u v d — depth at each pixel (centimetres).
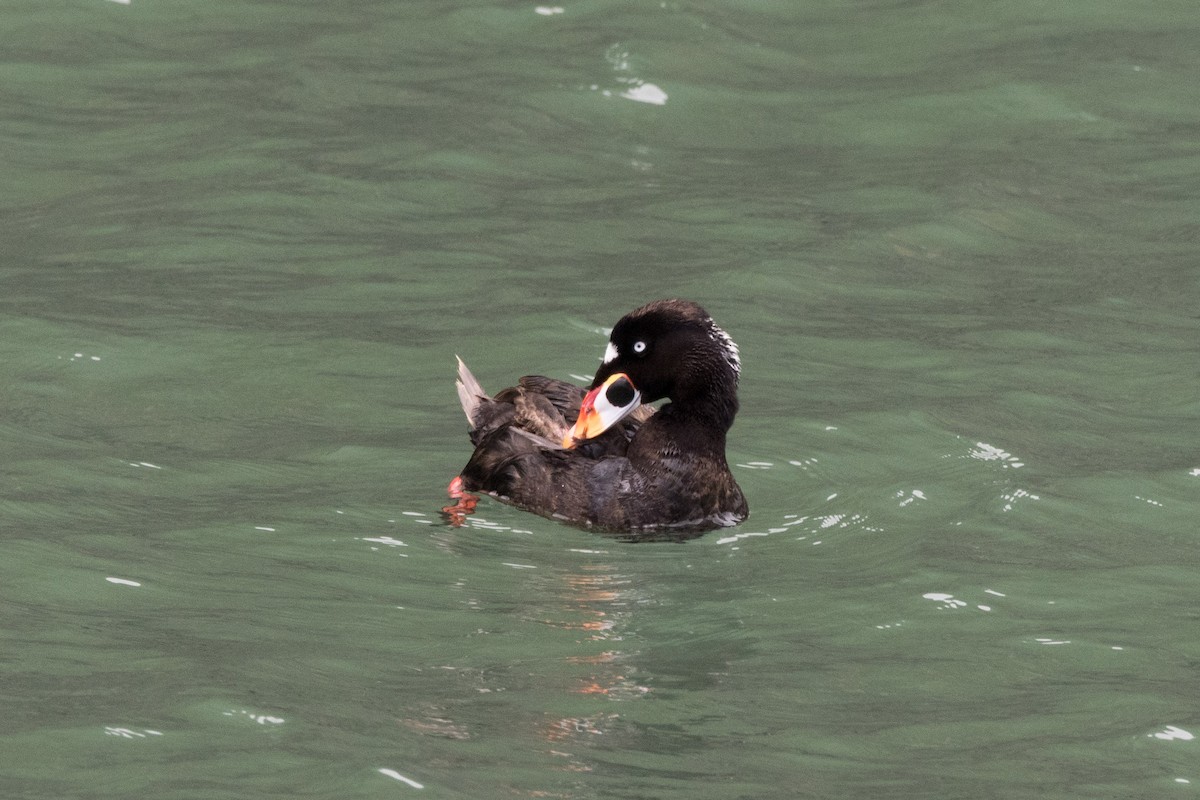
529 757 902
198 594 1095
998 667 1037
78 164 2012
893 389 1500
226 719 925
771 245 1834
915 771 903
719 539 1234
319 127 2128
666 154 2109
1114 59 2397
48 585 1095
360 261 1761
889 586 1150
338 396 1455
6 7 2473
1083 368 1555
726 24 2489
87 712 929
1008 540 1231
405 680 989
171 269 1723
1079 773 905
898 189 1998
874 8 2580
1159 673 1027
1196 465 1351
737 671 1022
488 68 2319
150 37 2422
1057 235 1897
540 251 1806
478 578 1147
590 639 1062
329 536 1198
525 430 1312
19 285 1664
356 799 848
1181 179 2044
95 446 1334
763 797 868
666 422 1259
